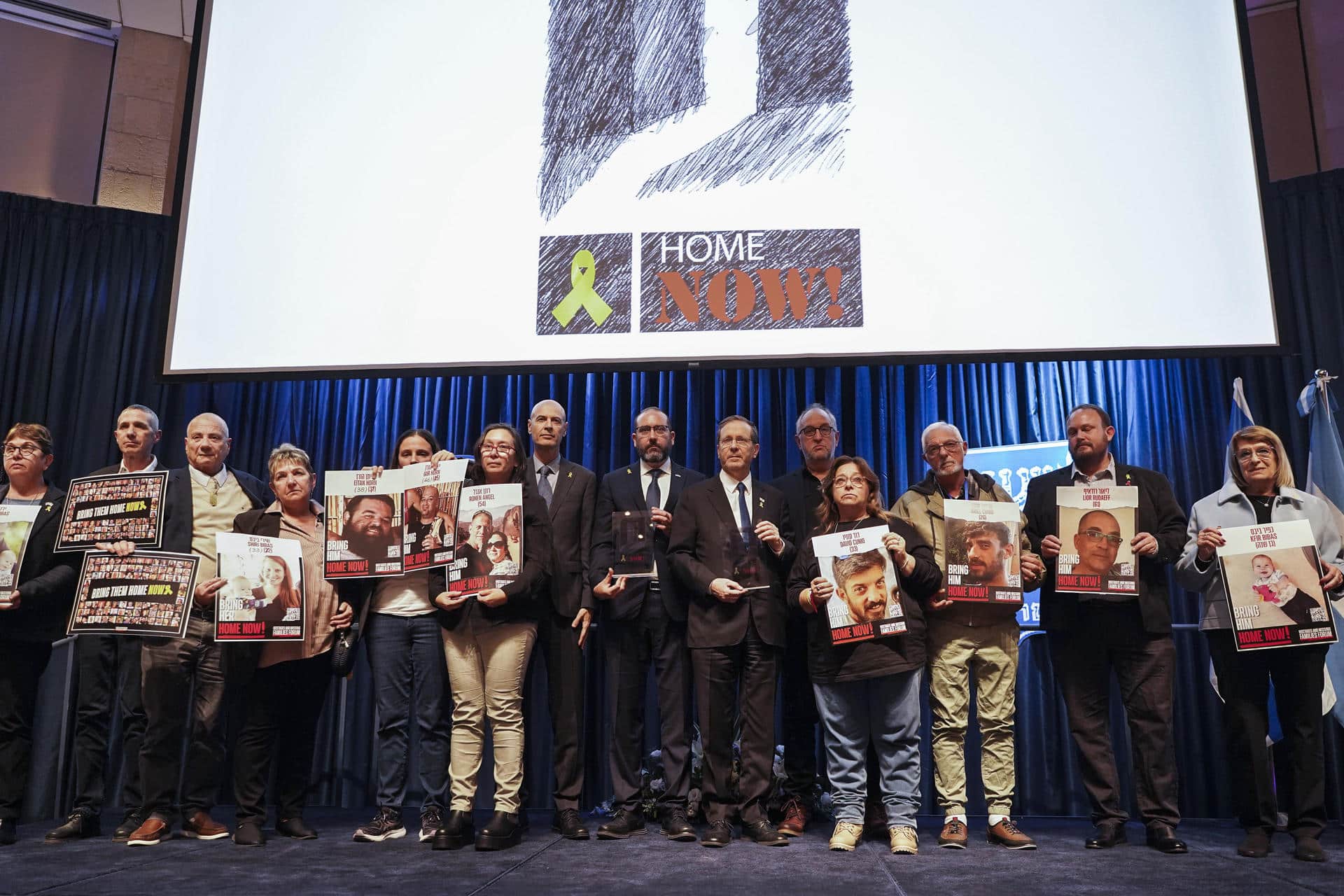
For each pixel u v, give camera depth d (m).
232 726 4.07
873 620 2.71
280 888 2.16
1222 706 4.02
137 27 5.00
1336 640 2.61
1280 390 4.17
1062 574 2.79
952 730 2.89
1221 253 3.51
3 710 2.82
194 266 3.76
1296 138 4.59
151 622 2.76
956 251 3.56
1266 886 2.22
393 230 3.75
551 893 2.11
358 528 2.88
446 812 2.98
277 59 3.93
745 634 2.87
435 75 3.88
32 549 2.90
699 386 4.62
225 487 3.15
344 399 4.73
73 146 4.84
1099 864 2.50
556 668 2.97
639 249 3.65
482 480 3.02
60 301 4.51
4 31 4.79
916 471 4.48
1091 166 3.60
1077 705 2.91
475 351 3.62
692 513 2.97
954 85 3.69
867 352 3.50
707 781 2.83
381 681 2.92
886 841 2.88
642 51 3.81
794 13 3.79
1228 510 2.87
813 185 3.64
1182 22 3.68
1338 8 4.60
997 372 4.50
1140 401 4.34
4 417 4.34
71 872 2.37
